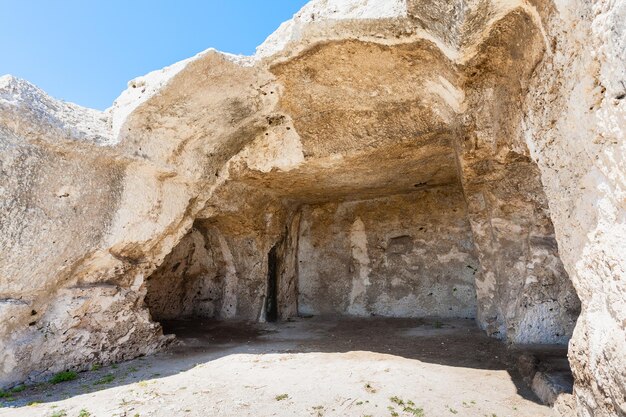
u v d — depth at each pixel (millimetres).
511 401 2799
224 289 6742
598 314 2010
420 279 6594
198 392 3045
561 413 2443
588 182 2008
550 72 2299
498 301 4840
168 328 5840
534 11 2285
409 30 3121
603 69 1673
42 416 2590
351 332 5551
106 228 3920
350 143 4449
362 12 3182
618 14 1477
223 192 5355
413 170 5293
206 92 3934
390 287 6777
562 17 1971
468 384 3154
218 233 6438
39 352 3482
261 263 6422
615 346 1779
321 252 7297
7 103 3109
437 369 3592
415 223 6703
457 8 2715
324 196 6652
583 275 2158
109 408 2734
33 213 3355
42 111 3367
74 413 2650
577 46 1913
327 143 4539
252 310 6461
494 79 3201
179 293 6703
